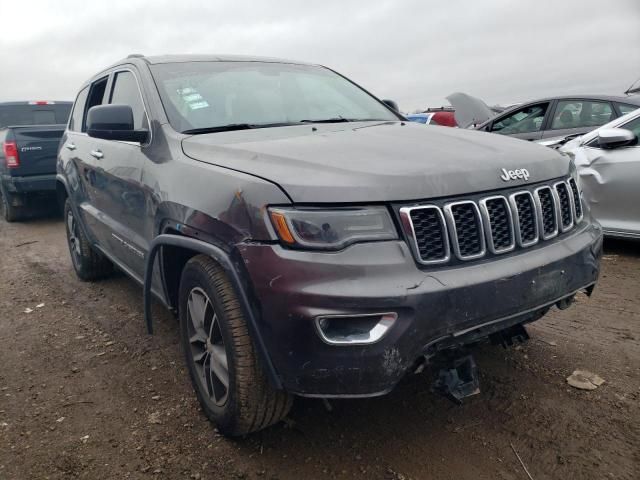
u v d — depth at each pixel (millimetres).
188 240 2539
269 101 3508
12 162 8312
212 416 2648
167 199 2742
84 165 4328
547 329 3748
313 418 2795
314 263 2053
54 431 2779
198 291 2650
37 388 3234
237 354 2307
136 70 3678
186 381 3225
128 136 3174
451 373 2443
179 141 2959
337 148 2545
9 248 7215
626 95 6883
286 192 2148
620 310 4031
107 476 2426
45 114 10508
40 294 5016
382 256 2092
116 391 3154
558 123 7363
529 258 2408
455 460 2447
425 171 2266
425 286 2092
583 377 3064
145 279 2977
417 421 2746
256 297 2145
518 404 2850
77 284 5250
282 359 2127
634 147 5160
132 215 3354
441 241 2225
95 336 3955
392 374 2076
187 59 3732
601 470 2338
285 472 2408
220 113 3266
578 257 2590
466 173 2340
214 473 2418
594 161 5348
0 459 2568
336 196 2117
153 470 2451
